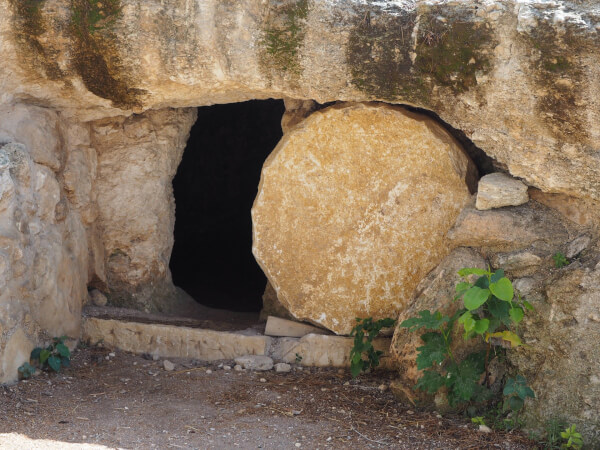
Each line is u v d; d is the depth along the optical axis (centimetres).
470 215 413
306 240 466
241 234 909
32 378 418
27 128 439
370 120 447
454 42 381
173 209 556
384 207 452
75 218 486
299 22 399
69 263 470
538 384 371
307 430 372
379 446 355
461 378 382
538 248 399
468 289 366
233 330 493
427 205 446
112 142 512
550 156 387
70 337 468
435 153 441
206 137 894
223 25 406
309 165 461
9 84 428
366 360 458
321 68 407
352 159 454
